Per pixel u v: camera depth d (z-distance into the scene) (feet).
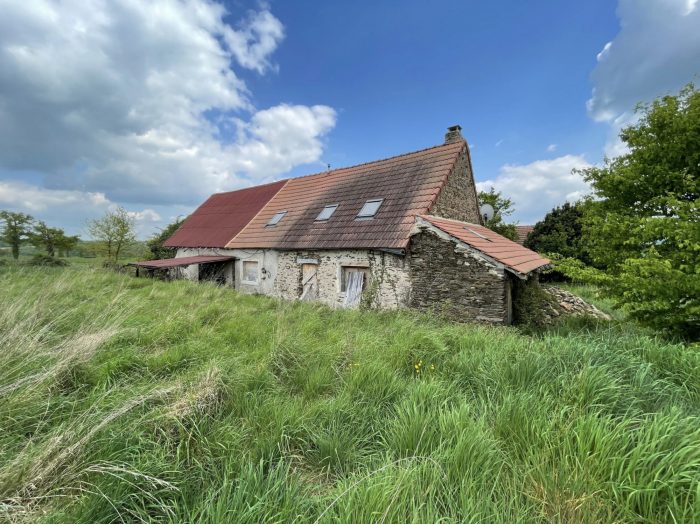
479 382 12.37
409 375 14.33
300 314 26.07
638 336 16.89
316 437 9.30
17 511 6.25
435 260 32.53
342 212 44.47
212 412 10.11
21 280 29.50
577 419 8.57
